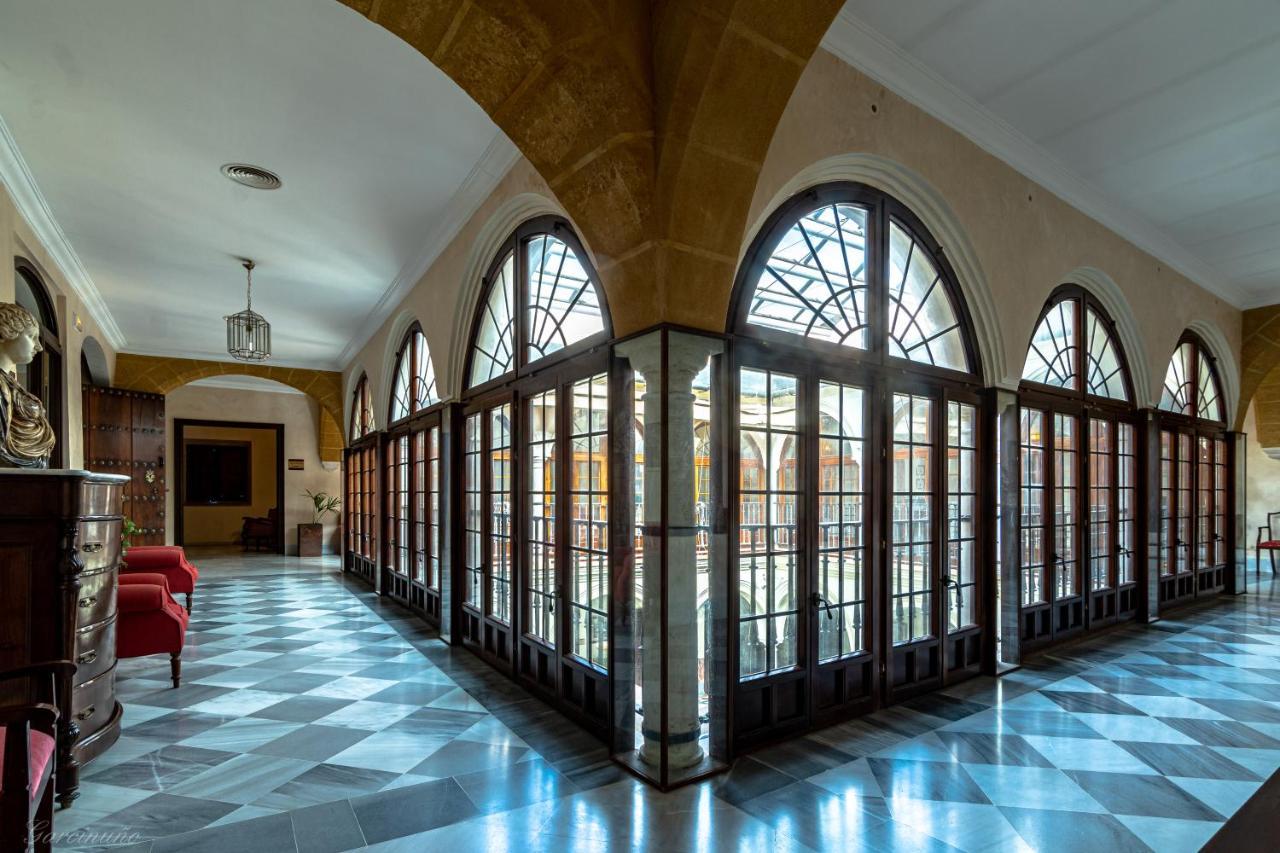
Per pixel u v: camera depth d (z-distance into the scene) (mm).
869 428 4031
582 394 3949
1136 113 4406
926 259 4535
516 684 4469
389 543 8336
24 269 5473
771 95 2738
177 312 8562
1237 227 6312
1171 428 7305
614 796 2820
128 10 3143
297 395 13688
